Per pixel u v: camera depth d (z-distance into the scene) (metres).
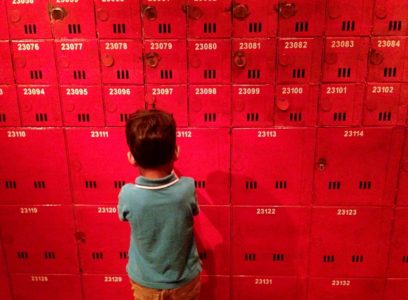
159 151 1.16
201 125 1.50
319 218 1.60
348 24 1.38
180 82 1.46
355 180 1.55
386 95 1.44
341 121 1.48
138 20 1.40
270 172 1.55
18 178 1.59
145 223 1.19
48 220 1.64
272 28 1.39
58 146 1.55
